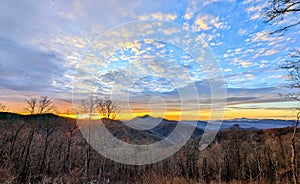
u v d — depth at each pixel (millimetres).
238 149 33000
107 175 30031
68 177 24078
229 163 32688
